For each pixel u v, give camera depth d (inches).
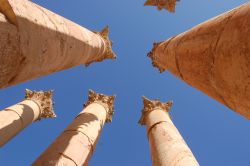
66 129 536.4
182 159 398.0
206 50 244.4
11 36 242.4
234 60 196.9
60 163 407.2
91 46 523.8
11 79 271.1
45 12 349.7
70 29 405.1
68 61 410.3
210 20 281.0
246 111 222.4
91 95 776.3
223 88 227.9
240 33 193.2
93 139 524.4
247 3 214.4
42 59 308.0
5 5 254.8
